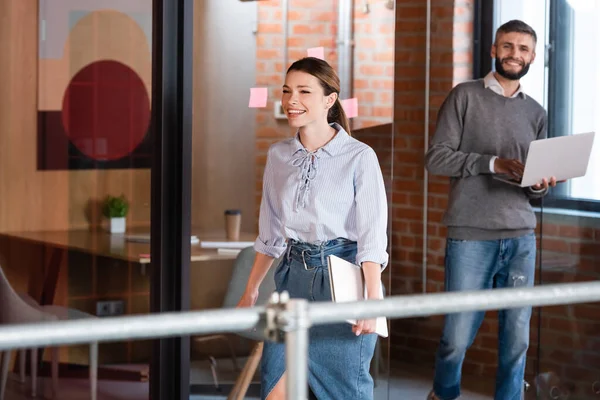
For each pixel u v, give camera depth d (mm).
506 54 4934
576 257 5273
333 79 3764
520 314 5051
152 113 4344
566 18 5312
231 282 4941
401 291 6418
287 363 2062
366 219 3662
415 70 6262
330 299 3641
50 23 4652
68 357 4656
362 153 3705
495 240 4992
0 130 4602
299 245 3709
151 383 4395
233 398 4840
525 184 4719
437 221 6324
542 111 5070
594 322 5285
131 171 4766
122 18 4723
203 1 4930
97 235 4711
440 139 5004
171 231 4355
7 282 4641
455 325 5113
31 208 4645
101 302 4727
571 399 5289
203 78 4965
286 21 5043
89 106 4699
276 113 5090
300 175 3721
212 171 4988
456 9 6133
